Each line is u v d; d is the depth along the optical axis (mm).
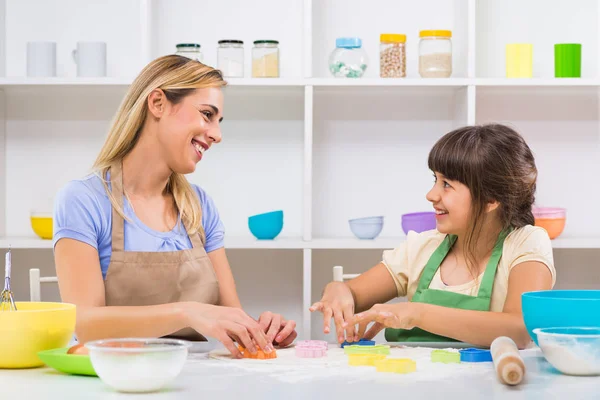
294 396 1019
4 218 3045
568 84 2752
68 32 3018
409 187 3057
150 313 1469
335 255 3078
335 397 1014
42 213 2818
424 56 2791
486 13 3031
